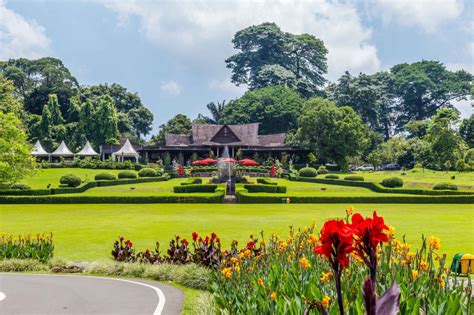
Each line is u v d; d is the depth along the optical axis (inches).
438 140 2992.1
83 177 2593.5
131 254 684.7
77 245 897.5
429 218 1264.8
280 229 1051.3
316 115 3014.3
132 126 4581.7
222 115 4190.5
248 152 3412.9
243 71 4751.5
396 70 4778.5
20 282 566.3
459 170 2822.3
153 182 2400.3
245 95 4097.0
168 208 1542.8
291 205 1621.6
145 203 1690.5
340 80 4220.0
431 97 4414.4
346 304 222.8
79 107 4005.9
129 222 1214.9
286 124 3855.8
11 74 4269.2
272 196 1684.3
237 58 4758.9
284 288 270.7
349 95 4018.2
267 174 2728.8
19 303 438.3
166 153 3161.9
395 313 104.0
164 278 586.9
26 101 4183.1
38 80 4466.0
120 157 3769.7
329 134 2987.2
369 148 3796.8
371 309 103.7
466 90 4330.7
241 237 948.0
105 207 1587.1
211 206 1594.5
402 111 4498.0
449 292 248.1
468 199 1695.4
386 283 264.4
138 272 621.6
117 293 489.1
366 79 4079.7
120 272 635.5
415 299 207.5
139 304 431.8
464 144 3127.5
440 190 1836.9
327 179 2345.0
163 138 4109.3
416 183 2293.3
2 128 1765.5
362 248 110.1
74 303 437.1
